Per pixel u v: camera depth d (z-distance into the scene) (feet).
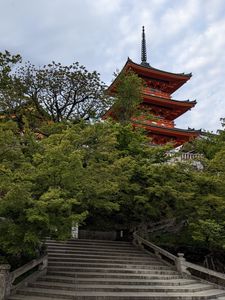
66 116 95.91
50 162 40.65
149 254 68.95
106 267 57.41
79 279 48.75
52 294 42.27
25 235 38.42
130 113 107.55
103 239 82.74
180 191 66.03
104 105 98.32
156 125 131.85
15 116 90.89
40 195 41.06
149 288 49.24
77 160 40.52
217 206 64.23
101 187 47.19
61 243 69.10
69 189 42.91
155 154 76.54
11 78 85.51
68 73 94.12
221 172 67.21
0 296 40.24
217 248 69.56
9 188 35.96
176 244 75.46
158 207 71.56
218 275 62.95
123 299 43.50
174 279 57.93
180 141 140.97
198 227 62.69
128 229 84.43
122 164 57.88
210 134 100.58
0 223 40.73
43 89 93.61
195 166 75.72
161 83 154.20
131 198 68.23
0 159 43.37
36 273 48.88
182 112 151.94
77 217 40.11
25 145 49.11
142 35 166.71
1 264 44.16
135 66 142.31
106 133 57.88
